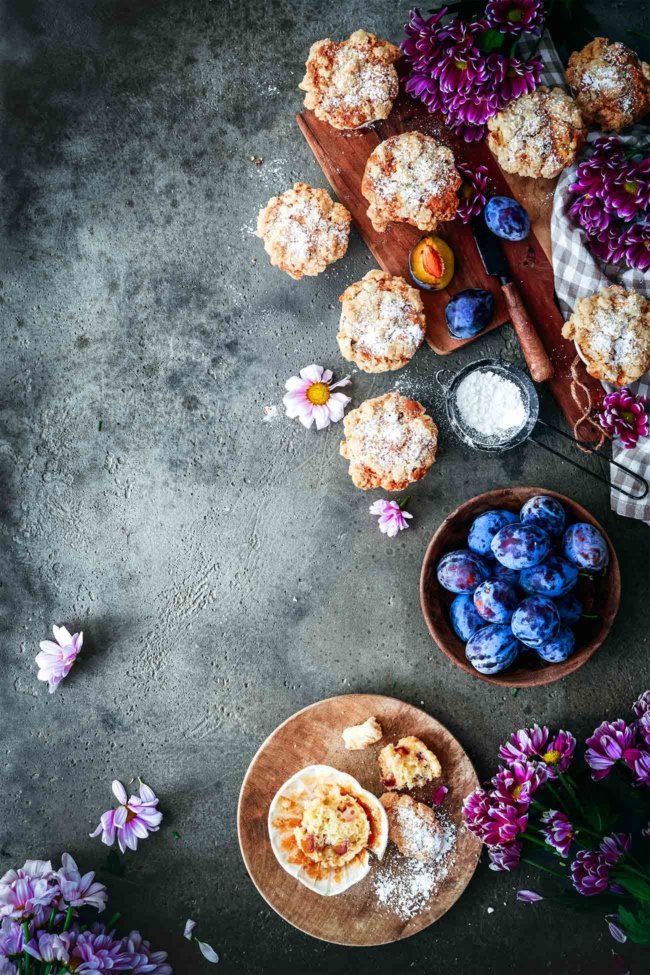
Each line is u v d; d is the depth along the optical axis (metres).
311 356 1.11
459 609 1.03
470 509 1.04
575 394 1.07
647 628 1.10
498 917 1.10
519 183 1.06
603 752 1.00
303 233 1.05
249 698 1.11
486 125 1.05
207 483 1.12
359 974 1.10
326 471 1.11
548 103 1.03
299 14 1.11
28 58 1.12
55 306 1.12
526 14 0.99
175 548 1.12
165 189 1.12
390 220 1.05
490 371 1.05
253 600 1.11
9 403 1.13
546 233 1.06
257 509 1.12
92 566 1.12
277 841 1.05
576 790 1.07
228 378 1.12
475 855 1.07
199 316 1.12
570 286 1.06
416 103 1.06
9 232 1.12
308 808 1.04
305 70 1.11
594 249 1.05
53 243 1.12
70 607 1.12
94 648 1.12
